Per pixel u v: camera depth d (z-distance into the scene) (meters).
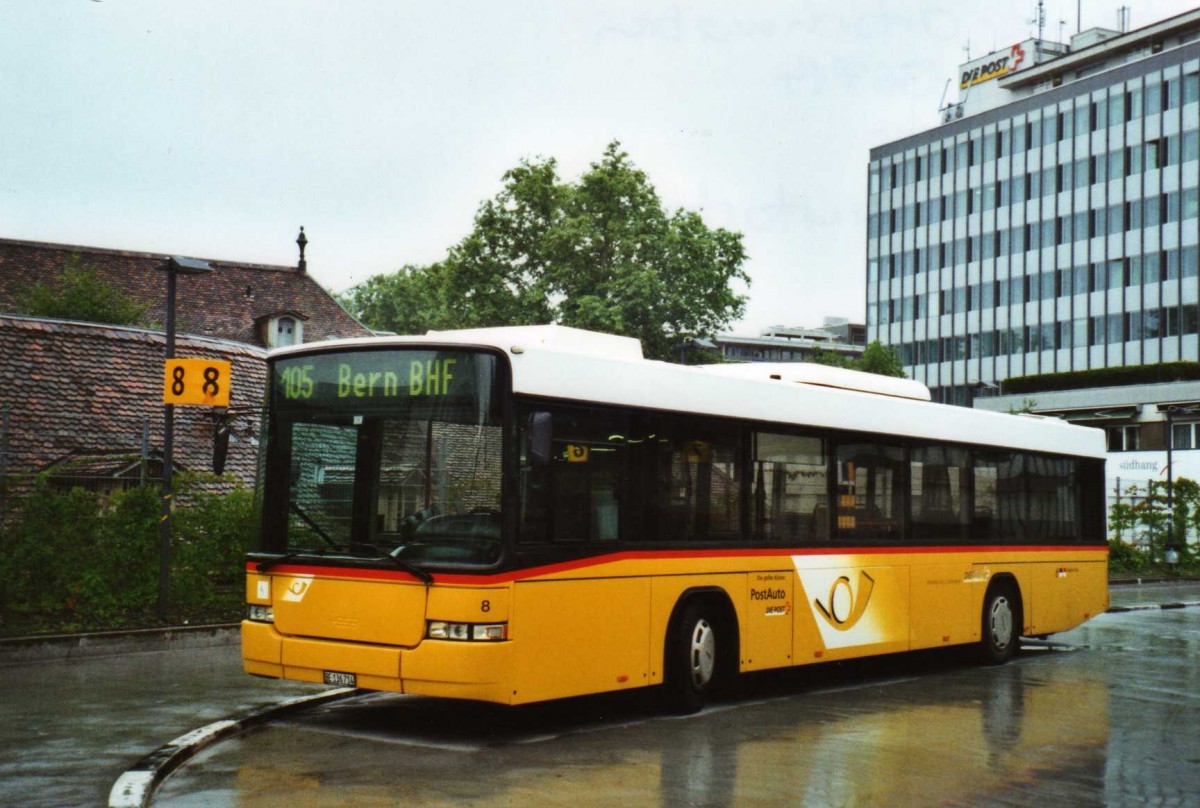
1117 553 39.94
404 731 9.91
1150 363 71.19
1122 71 75.06
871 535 13.52
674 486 10.93
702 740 9.73
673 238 57.00
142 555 17.28
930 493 14.61
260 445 10.23
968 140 85.81
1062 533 17.31
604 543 10.14
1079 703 12.23
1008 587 16.08
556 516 9.70
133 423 26.61
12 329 26.38
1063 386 70.25
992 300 83.50
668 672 10.92
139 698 11.19
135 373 27.55
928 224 88.94
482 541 9.22
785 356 137.12
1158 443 64.31
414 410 9.57
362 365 9.82
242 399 28.75
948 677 14.44
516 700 9.24
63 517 16.62
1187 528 41.56
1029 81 92.38
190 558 17.92
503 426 9.30
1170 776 8.70
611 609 10.16
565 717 10.79
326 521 9.77
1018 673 14.86
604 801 7.52
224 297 48.00
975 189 85.12
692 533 11.11
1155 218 73.00
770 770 8.59
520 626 9.30
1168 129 72.31
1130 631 20.91
